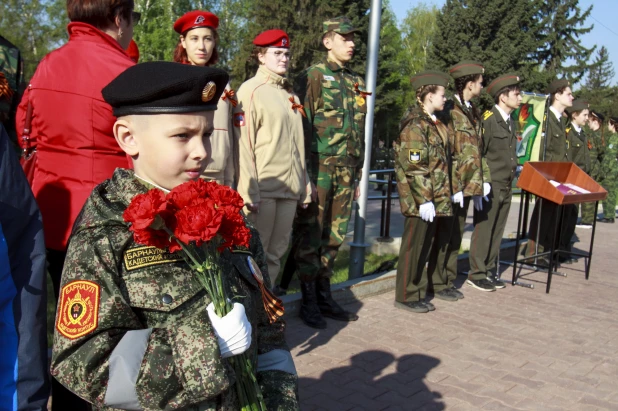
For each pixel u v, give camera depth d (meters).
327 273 5.28
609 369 4.54
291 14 30.88
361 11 29.56
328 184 5.02
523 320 5.61
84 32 2.54
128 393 1.35
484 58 33.88
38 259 1.88
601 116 12.55
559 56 42.28
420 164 5.29
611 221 13.05
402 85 47.53
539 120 8.55
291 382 1.67
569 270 7.81
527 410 3.82
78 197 2.46
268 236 4.57
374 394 3.91
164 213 1.39
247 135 4.27
